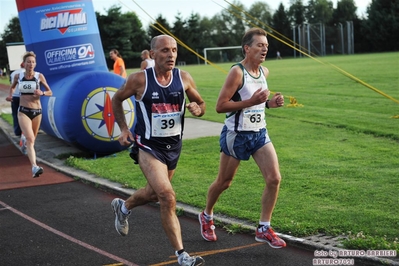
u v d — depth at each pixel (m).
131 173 8.30
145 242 5.34
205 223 5.27
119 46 69.94
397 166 7.68
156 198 4.75
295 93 18.78
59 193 7.60
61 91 10.02
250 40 4.86
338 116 12.66
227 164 5.04
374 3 61.88
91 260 4.89
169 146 4.69
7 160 10.34
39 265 4.81
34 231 5.85
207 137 11.02
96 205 6.86
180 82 4.71
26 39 11.36
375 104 14.57
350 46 61.59
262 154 4.91
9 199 7.36
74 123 9.65
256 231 4.95
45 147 11.34
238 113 4.88
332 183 6.93
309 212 5.76
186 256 4.24
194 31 74.62
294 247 4.97
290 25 73.31
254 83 4.92
